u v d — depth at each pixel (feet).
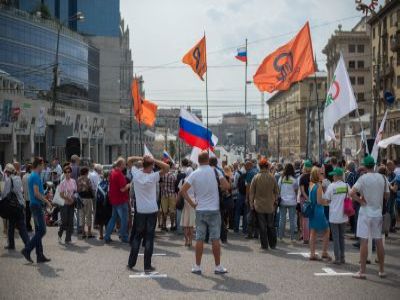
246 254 36.73
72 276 29.27
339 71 48.67
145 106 75.97
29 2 321.11
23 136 168.14
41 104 173.88
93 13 328.08
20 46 201.05
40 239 33.58
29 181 33.50
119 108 295.69
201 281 27.96
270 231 39.17
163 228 49.96
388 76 185.06
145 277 28.99
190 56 64.90
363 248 28.78
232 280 28.19
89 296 24.72
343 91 48.42
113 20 330.54
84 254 36.63
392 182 48.80
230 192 43.47
